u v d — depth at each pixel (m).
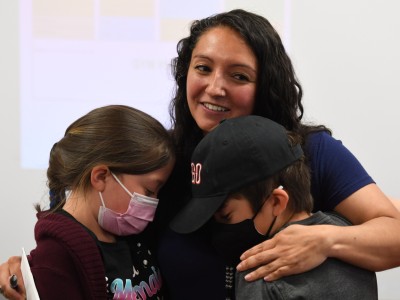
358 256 0.98
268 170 0.94
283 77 1.16
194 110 1.21
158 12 2.36
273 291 0.89
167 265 1.14
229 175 0.94
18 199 2.42
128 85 2.39
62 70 2.37
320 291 0.90
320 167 1.15
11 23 2.33
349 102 2.40
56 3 2.33
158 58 2.38
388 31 2.35
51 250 0.96
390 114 2.39
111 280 1.03
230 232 0.98
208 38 1.14
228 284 1.05
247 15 1.15
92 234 1.03
